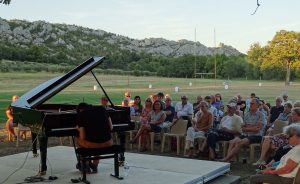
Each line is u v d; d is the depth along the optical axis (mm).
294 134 5906
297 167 5797
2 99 25969
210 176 7473
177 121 10805
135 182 6746
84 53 114750
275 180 5965
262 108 11562
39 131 6922
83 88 38406
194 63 72250
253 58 72062
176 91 34844
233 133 9734
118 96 30469
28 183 6723
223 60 73812
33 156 8812
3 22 126625
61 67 59125
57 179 6961
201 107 10453
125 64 80000
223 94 34219
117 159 6992
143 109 11930
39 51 74375
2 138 13305
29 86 37000
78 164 7434
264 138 9000
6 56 68000
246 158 9797
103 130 6852
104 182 6746
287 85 50781
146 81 52406
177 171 7516
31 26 129500
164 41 152625
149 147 11391
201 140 10359
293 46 66438
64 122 6922
